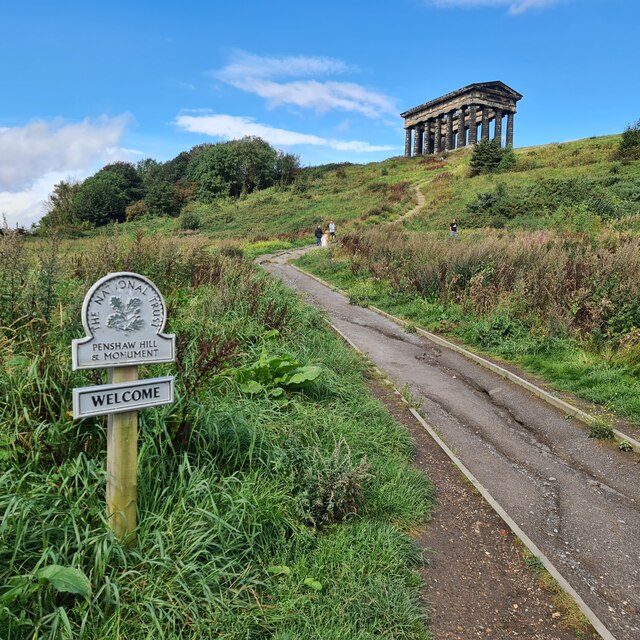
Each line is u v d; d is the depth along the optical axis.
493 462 6.28
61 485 3.45
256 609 3.25
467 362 10.41
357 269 19.88
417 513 4.81
